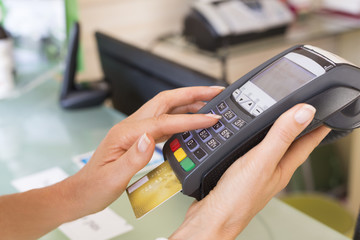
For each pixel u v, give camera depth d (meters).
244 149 0.51
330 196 2.08
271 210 0.75
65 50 1.50
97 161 0.58
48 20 1.56
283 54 0.58
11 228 0.57
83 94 1.26
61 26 1.47
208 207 0.49
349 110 0.51
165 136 0.64
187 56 1.92
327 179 2.10
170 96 0.64
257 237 0.69
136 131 0.58
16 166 0.97
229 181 0.48
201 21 1.81
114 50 1.11
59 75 1.53
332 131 0.57
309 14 2.25
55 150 1.04
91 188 0.56
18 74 1.57
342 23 2.09
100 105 1.28
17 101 1.35
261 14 1.86
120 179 0.55
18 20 1.60
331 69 0.49
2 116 1.25
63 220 0.59
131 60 1.02
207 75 0.80
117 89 1.20
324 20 2.16
